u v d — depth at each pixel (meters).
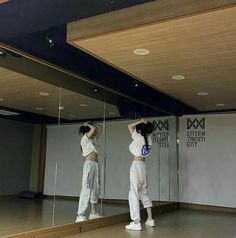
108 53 4.11
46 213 4.93
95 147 5.85
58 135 5.35
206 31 3.43
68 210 5.17
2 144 4.75
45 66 4.49
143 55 4.18
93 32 3.59
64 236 4.57
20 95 4.86
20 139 4.92
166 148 7.79
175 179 7.99
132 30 3.43
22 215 4.71
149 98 6.81
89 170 5.68
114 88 5.77
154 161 7.45
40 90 5.04
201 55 4.17
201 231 5.05
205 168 7.85
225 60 4.35
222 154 7.72
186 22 3.23
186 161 8.07
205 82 5.48
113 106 6.18
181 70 4.82
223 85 5.67
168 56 4.21
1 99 4.66
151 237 4.55
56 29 4.32
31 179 4.99
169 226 5.47
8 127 4.80
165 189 7.65
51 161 5.23
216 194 7.66
